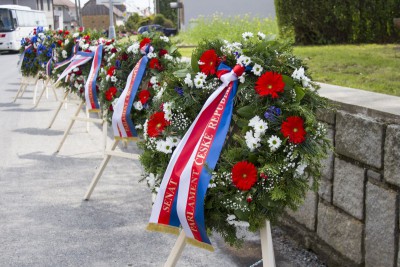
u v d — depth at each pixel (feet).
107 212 15.88
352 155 11.14
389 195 10.16
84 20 245.04
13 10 106.52
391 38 35.58
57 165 21.15
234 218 9.09
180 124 9.80
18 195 17.43
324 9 35.91
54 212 15.88
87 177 19.45
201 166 8.91
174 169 9.21
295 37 37.78
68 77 24.84
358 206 11.09
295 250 13.06
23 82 39.68
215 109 9.31
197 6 95.40
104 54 21.39
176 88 9.91
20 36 108.88
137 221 15.16
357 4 35.42
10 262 12.59
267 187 8.85
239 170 8.73
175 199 9.14
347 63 22.89
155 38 16.65
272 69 9.23
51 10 241.35
